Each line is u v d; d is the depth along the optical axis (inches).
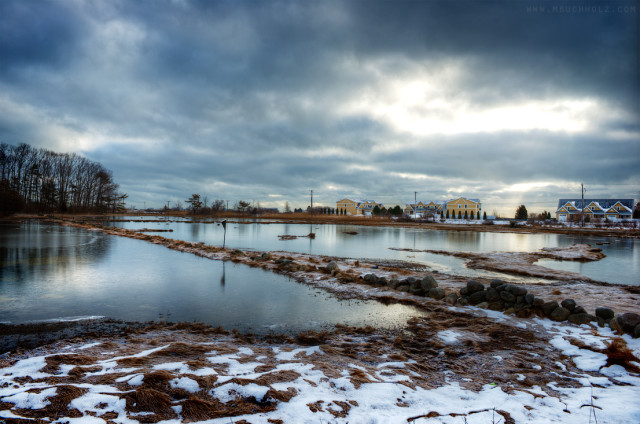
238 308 370.6
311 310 370.6
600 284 550.3
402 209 4591.5
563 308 340.2
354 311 371.2
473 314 357.4
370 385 183.6
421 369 221.8
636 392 188.4
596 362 234.1
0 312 331.9
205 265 629.9
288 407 154.5
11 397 148.3
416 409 160.7
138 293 421.1
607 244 1334.9
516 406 168.4
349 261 722.8
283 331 304.5
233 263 660.1
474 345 269.9
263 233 1562.5
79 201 3486.7
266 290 452.8
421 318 346.6
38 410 140.5
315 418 146.8
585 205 3383.4
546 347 267.7
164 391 163.5
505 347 267.7
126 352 227.3
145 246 910.4
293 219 3211.1
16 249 780.0
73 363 197.3
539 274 636.1
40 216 2509.8
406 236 1577.3
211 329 299.9
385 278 517.0
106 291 425.7
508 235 1740.9
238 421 141.4
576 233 1892.2
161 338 269.7
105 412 143.3
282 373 191.2
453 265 743.7
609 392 188.9
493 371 221.3
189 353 226.5
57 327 294.8
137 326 304.3
